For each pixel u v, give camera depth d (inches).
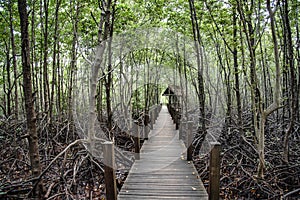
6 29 342.3
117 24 272.7
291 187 199.5
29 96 124.5
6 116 341.4
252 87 193.9
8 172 217.3
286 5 203.6
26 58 119.1
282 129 270.4
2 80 435.8
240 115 258.7
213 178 146.8
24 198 135.8
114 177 147.6
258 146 193.5
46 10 285.6
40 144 262.8
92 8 285.9
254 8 229.5
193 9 276.1
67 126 290.7
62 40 358.6
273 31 168.7
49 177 180.9
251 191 190.9
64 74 517.0
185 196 169.3
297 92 238.5
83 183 190.5
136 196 169.9
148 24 304.7
